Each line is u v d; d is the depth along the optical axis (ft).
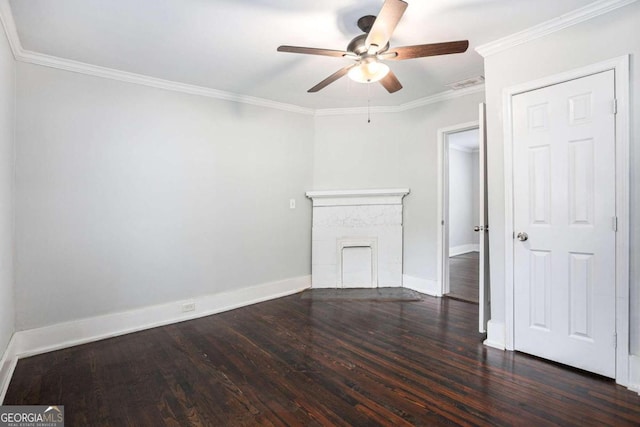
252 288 13.08
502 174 8.66
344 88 12.21
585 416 5.91
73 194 9.41
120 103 10.15
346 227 14.80
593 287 7.25
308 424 5.81
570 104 7.50
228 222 12.44
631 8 6.69
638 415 5.92
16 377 7.50
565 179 7.60
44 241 9.00
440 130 13.24
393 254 14.73
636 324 6.75
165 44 8.53
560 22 7.51
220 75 10.60
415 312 11.62
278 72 10.43
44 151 8.98
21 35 7.91
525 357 8.15
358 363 7.98
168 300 11.07
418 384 7.02
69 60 9.21
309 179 14.84
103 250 9.90
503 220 8.66
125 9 6.99
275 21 7.54
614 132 6.92
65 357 8.52
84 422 5.93
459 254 24.77
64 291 9.29
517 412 6.04
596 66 7.11
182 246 11.36
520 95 8.30
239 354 8.55
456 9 7.18
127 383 7.22
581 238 7.39
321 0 6.77
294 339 9.45
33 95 8.82
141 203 10.55
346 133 14.89
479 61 9.95
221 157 12.24
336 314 11.51
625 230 6.81
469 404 6.30
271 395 6.70
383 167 14.75
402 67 10.37
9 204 8.00
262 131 13.35
